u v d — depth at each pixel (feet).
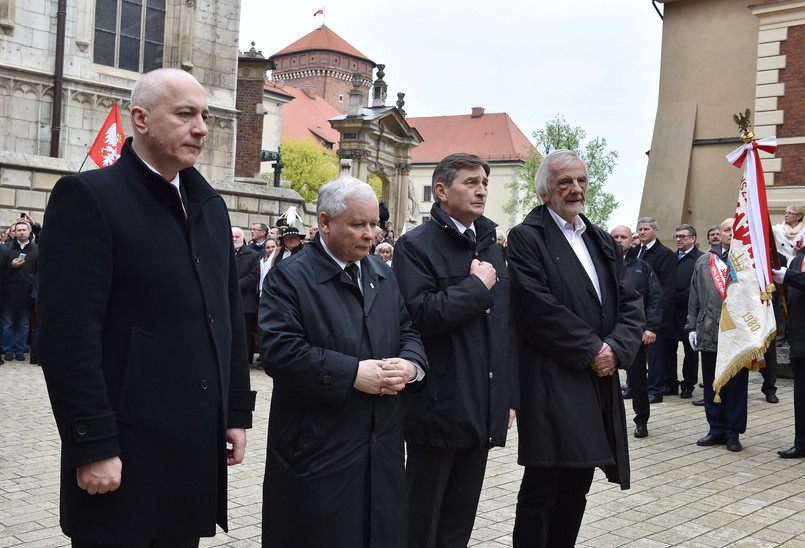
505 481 19.35
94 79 59.31
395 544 9.86
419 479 11.64
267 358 9.59
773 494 18.62
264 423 25.64
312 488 9.48
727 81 54.54
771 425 27.40
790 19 47.39
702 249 55.57
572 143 149.59
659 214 56.08
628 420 28.14
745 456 22.62
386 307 10.49
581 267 13.08
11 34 55.26
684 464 21.52
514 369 12.27
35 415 25.36
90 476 7.68
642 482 19.56
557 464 12.24
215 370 8.71
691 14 56.18
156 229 8.37
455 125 269.64
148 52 63.10
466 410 11.39
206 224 9.05
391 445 9.98
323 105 286.05
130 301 8.15
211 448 8.59
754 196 22.89
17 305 38.52
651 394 32.09
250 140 88.69
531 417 12.51
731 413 23.34
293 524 9.57
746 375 23.20
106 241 7.98
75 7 58.13
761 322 22.31
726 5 54.60
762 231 22.71
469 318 11.39
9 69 55.11
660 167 56.44
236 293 9.69
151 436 8.14
